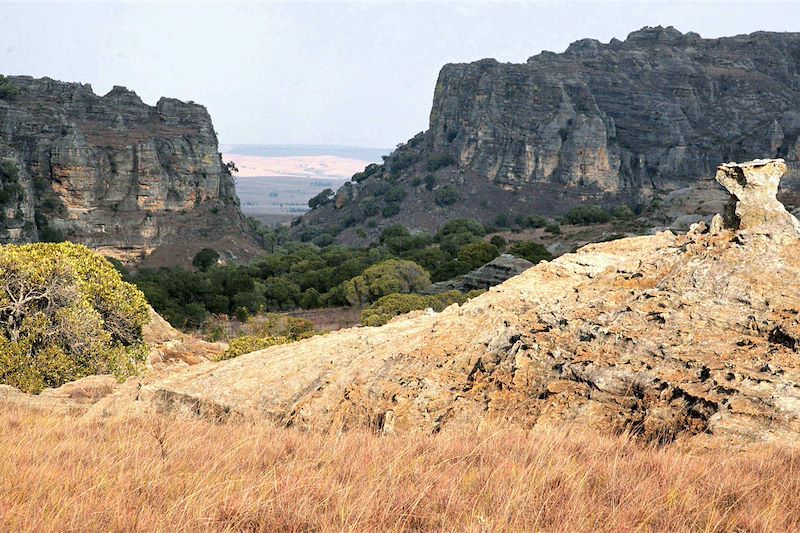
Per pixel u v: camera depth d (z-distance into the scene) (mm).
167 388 20266
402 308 67062
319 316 91750
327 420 16719
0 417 17562
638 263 17875
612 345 14641
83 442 13906
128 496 9719
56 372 29078
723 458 10469
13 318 30625
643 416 12844
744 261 15023
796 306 13695
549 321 16328
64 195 190875
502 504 8766
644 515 8398
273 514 9031
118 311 34469
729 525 7965
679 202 171250
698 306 14711
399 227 195750
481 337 17281
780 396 11633
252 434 14422
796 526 7910
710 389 12391
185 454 12500
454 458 11141
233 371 20734
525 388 14648
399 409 15477
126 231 197625
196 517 8781
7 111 192500
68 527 8445
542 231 186750
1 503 9195
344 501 9055
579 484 9320
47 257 32344
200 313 94938
